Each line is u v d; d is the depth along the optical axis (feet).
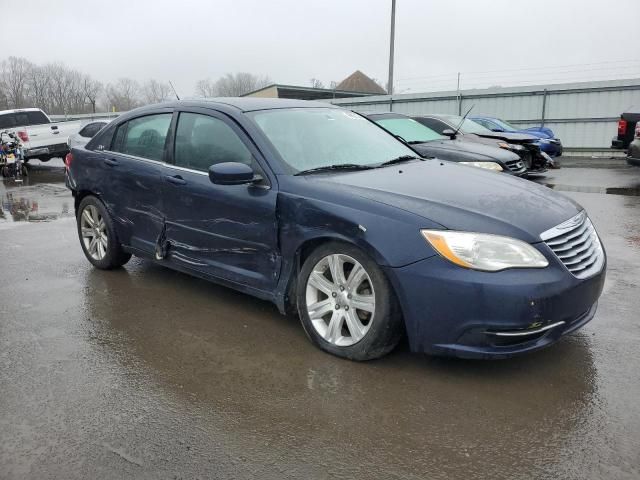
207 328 13.73
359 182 12.26
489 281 9.97
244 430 9.45
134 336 13.33
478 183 12.71
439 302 10.32
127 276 17.97
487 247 10.12
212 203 13.85
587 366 11.47
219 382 11.07
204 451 8.89
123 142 17.25
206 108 14.90
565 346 12.39
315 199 11.84
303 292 12.29
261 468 8.46
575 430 9.29
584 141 62.95
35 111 59.26
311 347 12.53
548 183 38.81
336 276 11.73
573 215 11.80
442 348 10.55
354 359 11.62
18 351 12.56
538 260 10.21
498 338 10.14
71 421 9.77
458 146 29.19
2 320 14.42
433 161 15.19
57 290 16.72
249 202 12.98
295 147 13.66
